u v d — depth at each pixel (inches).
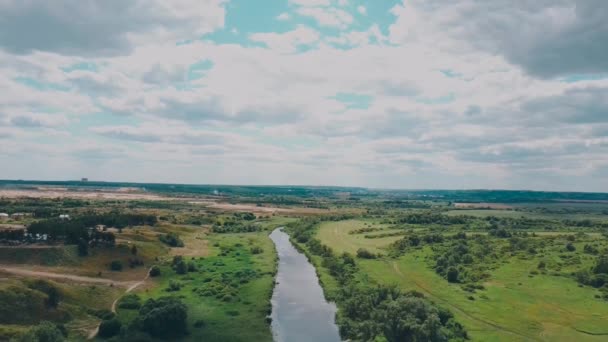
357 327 3843.5
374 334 3663.9
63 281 4648.1
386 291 4350.4
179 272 5708.7
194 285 5157.5
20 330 3346.5
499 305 4328.3
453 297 4576.8
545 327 3791.8
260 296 4795.8
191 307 4325.8
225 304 4480.8
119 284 4977.9
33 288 4001.0
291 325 4060.0
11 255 5187.0
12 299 3668.8
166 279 5433.1
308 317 4286.4
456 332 3614.7
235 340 3592.5
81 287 4520.2
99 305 4261.8
